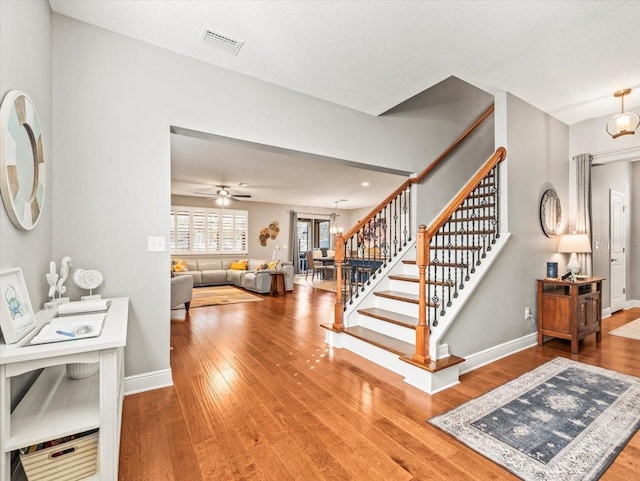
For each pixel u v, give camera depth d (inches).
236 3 77.3
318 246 494.3
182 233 361.7
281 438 70.8
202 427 74.9
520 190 132.8
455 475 59.4
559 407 84.0
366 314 131.5
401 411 82.2
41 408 55.7
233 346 136.3
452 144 169.5
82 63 85.8
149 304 95.0
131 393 91.6
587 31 88.6
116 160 90.1
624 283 207.2
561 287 149.9
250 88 110.7
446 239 155.3
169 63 97.1
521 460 63.5
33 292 68.2
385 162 145.6
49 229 79.8
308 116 123.3
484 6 78.1
